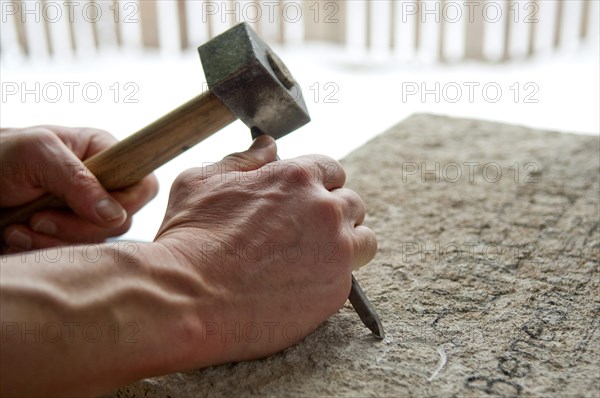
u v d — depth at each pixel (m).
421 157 1.54
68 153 1.19
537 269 1.07
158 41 3.62
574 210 1.27
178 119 1.05
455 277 1.06
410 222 1.24
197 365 0.81
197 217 0.89
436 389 0.81
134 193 1.29
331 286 0.88
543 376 0.83
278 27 3.54
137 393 0.86
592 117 2.86
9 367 0.70
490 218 1.25
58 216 1.26
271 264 0.85
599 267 1.07
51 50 3.65
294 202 0.88
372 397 0.80
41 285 0.73
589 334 0.91
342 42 3.61
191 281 0.81
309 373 0.85
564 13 3.43
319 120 2.98
